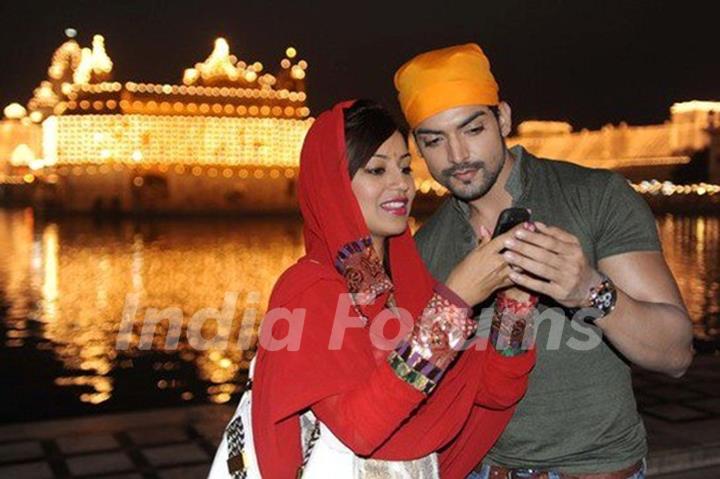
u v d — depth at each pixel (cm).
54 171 9931
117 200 9188
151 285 2705
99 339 1622
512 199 237
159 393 1139
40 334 1703
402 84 231
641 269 219
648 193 10312
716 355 757
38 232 5841
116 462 513
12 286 2659
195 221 7656
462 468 226
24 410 1051
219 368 1293
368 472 193
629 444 234
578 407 231
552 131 11150
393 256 215
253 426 196
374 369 190
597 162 11019
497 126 230
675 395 619
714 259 3147
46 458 521
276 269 3266
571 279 189
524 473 239
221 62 10625
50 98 13000
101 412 1041
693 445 497
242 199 9631
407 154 208
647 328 203
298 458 197
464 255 249
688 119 10688
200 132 9806
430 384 181
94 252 4112
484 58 228
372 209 204
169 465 508
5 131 12888
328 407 187
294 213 9475
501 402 216
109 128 9719
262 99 10188
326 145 201
